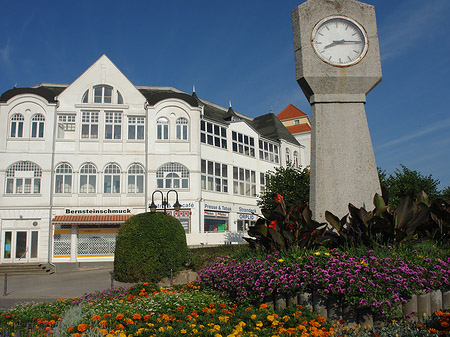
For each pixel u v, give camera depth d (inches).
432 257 255.8
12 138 1268.5
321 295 240.8
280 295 259.0
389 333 214.1
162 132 1343.5
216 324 228.8
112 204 1293.1
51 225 1251.2
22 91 1293.1
